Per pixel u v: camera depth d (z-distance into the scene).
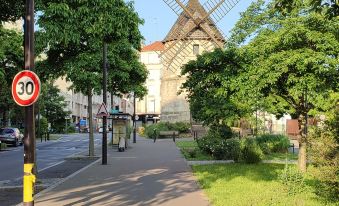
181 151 33.06
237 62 17.06
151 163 23.41
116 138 39.69
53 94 78.88
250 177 16.41
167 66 50.91
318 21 14.18
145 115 116.31
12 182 16.14
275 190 12.36
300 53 14.16
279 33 14.78
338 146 10.55
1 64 33.34
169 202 11.52
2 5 14.56
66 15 16.75
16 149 41.47
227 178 16.19
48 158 28.30
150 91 116.06
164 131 57.88
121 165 22.41
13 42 33.31
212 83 18.72
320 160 10.66
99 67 24.27
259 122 34.16
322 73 14.26
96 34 18.31
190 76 19.20
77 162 24.80
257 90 15.29
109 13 17.56
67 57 23.11
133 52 30.06
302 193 11.95
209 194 12.52
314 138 11.19
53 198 12.17
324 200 10.84
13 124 62.34
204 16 48.94
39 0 16.59
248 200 11.10
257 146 22.73
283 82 15.61
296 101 16.73
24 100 8.34
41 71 22.98
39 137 59.69
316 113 15.52
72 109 102.00
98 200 11.87
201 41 48.91
